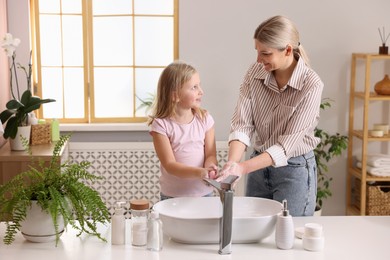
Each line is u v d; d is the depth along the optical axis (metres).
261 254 2.06
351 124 4.52
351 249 2.11
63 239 2.21
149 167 4.44
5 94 4.15
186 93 2.65
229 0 4.37
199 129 2.74
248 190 2.87
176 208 2.36
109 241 2.19
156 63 4.53
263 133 2.73
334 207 4.67
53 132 4.04
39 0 4.43
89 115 4.56
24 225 2.15
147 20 4.48
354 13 4.46
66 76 4.52
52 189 2.11
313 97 2.56
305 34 4.46
